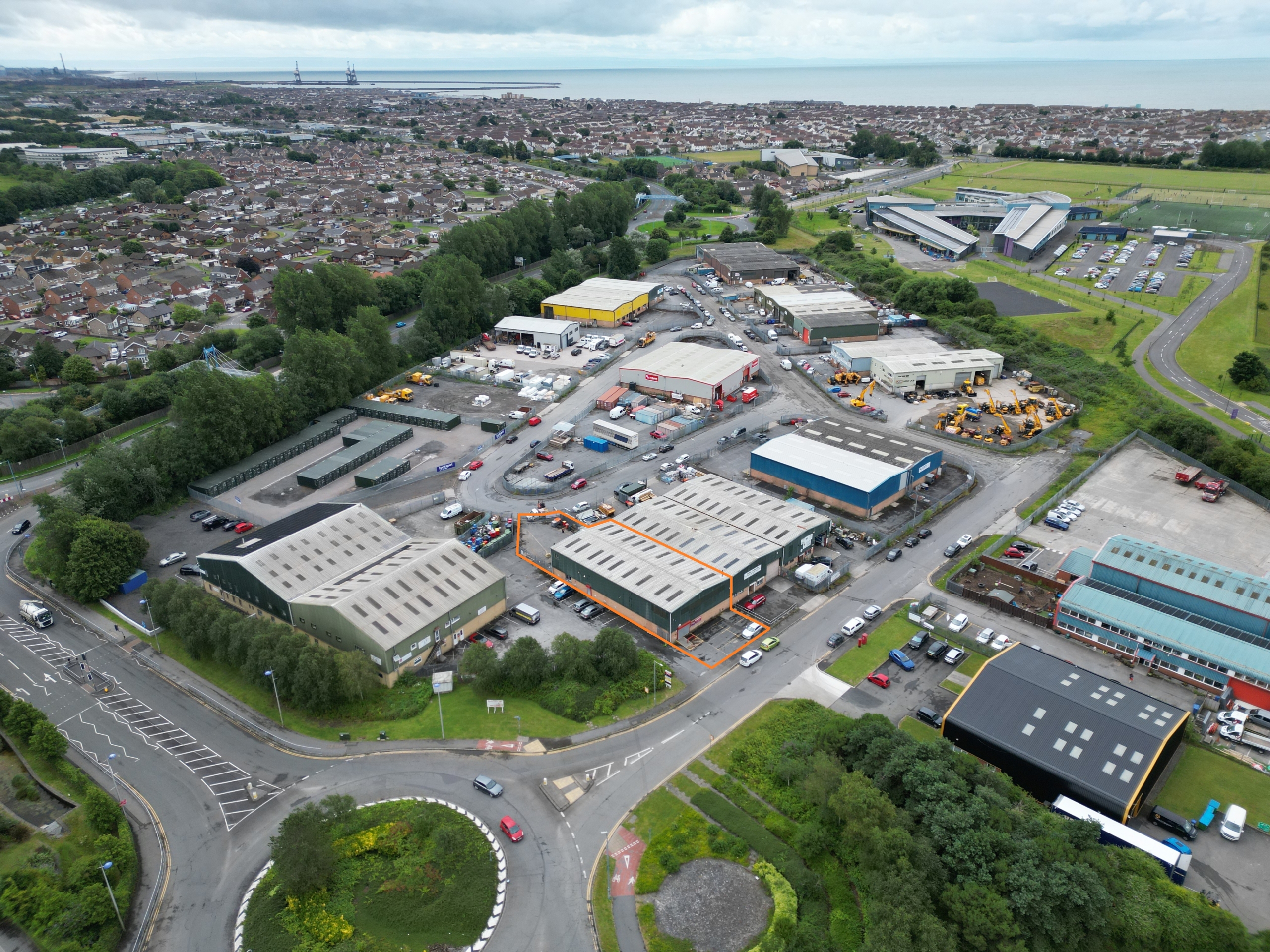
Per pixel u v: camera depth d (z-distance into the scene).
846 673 88.44
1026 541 112.88
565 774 75.50
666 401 163.00
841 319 197.12
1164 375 170.38
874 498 117.06
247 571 98.88
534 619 97.94
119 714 85.69
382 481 132.25
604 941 60.09
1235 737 78.12
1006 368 176.50
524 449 145.00
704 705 83.88
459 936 60.81
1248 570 104.50
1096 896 57.97
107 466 122.56
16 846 69.62
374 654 87.19
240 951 60.06
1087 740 72.31
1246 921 60.69
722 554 102.38
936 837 63.47
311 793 74.31
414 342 191.25
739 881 64.81
